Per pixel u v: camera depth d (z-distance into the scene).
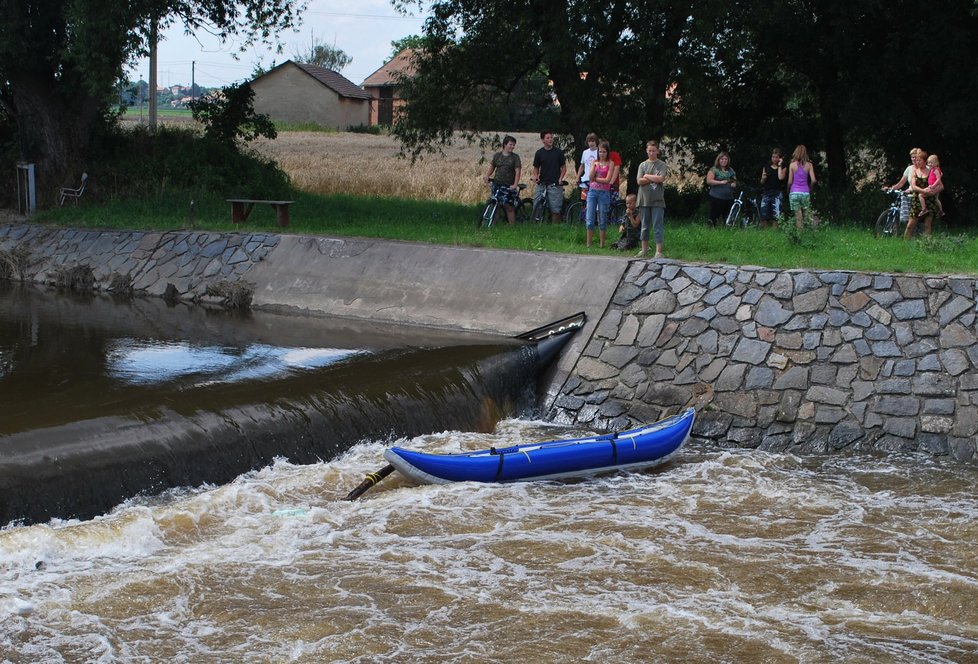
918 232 18.25
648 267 14.06
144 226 19.89
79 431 9.00
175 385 10.78
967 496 10.14
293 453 10.05
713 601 7.62
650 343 13.22
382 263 16.42
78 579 7.51
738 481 10.60
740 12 22.92
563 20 22.16
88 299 17.28
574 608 7.41
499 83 26.14
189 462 9.23
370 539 8.60
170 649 6.68
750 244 15.83
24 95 24.27
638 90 23.14
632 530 9.05
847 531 9.16
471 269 15.57
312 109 76.94
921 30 22.73
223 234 18.39
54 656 6.52
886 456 11.38
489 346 13.41
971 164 24.38
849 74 24.97
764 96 27.05
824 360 12.25
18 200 23.36
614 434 11.00
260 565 7.95
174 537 8.33
